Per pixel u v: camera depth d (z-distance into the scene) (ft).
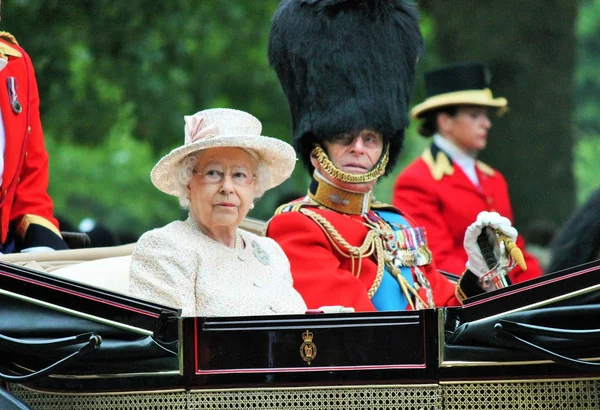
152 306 53.06
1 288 53.67
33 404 55.21
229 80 157.48
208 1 149.48
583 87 234.58
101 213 209.97
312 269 64.23
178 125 148.77
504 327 51.83
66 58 139.44
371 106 68.74
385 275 67.05
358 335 53.01
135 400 53.62
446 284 69.77
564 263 68.64
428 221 91.20
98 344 52.47
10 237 66.13
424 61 151.53
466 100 93.35
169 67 149.28
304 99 69.82
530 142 135.54
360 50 69.46
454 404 52.80
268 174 59.41
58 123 142.92
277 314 53.26
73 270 60.39
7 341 53.36
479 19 135.23
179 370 53.11
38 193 66.85
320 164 68.33
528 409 52.54
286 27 70.54
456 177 92.68
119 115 148.97
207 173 57.62
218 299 56.39
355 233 66.80
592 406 52.39
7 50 66.44
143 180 212.02
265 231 66.69
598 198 68.54
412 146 192.13
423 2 139.13
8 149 65.31
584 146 234.79
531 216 135.54
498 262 62.18
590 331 51.08
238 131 58.03
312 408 53.11
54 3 137.39
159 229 57.41
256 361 53.16
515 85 135.44
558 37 136.26
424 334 52.85
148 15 143.13
